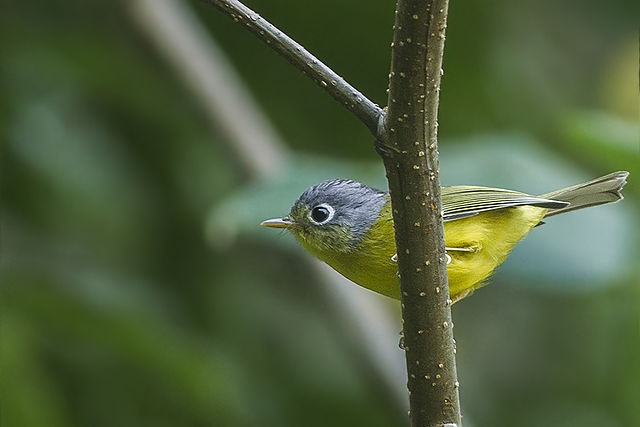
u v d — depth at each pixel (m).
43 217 10.43
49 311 9.66
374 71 11.82
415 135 5.77
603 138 9.73
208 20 12.25
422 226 6.01
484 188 9.07
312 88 12.02
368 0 11.52
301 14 11.61
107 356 9.85
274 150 11.55
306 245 9.21
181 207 11.09
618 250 9.27
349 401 10.98
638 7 13.57
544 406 11.96
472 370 12.27
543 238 9.25
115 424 9.73
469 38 12.05
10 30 11.09
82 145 10.94
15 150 10.54
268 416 10.77
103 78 11.35
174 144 11.39
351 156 11.94
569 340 12.18
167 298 10.63
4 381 8.82
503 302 12.57
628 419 11.56
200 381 9.85
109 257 10.55
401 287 6.24
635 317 11.47
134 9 11.47
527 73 12.79
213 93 11.56
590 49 13.60
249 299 11.17
